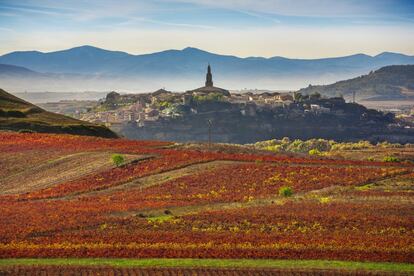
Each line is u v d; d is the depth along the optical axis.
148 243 55.84
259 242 56.12
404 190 85.69
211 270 47.56
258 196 82.94
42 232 60.53
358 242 56.09
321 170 100.25
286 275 46.69
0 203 79.94
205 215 68.50
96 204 77.56
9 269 47.22
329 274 46.88
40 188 92.81
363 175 96.12
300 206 73.75
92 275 46.12
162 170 101.06
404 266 48.91
